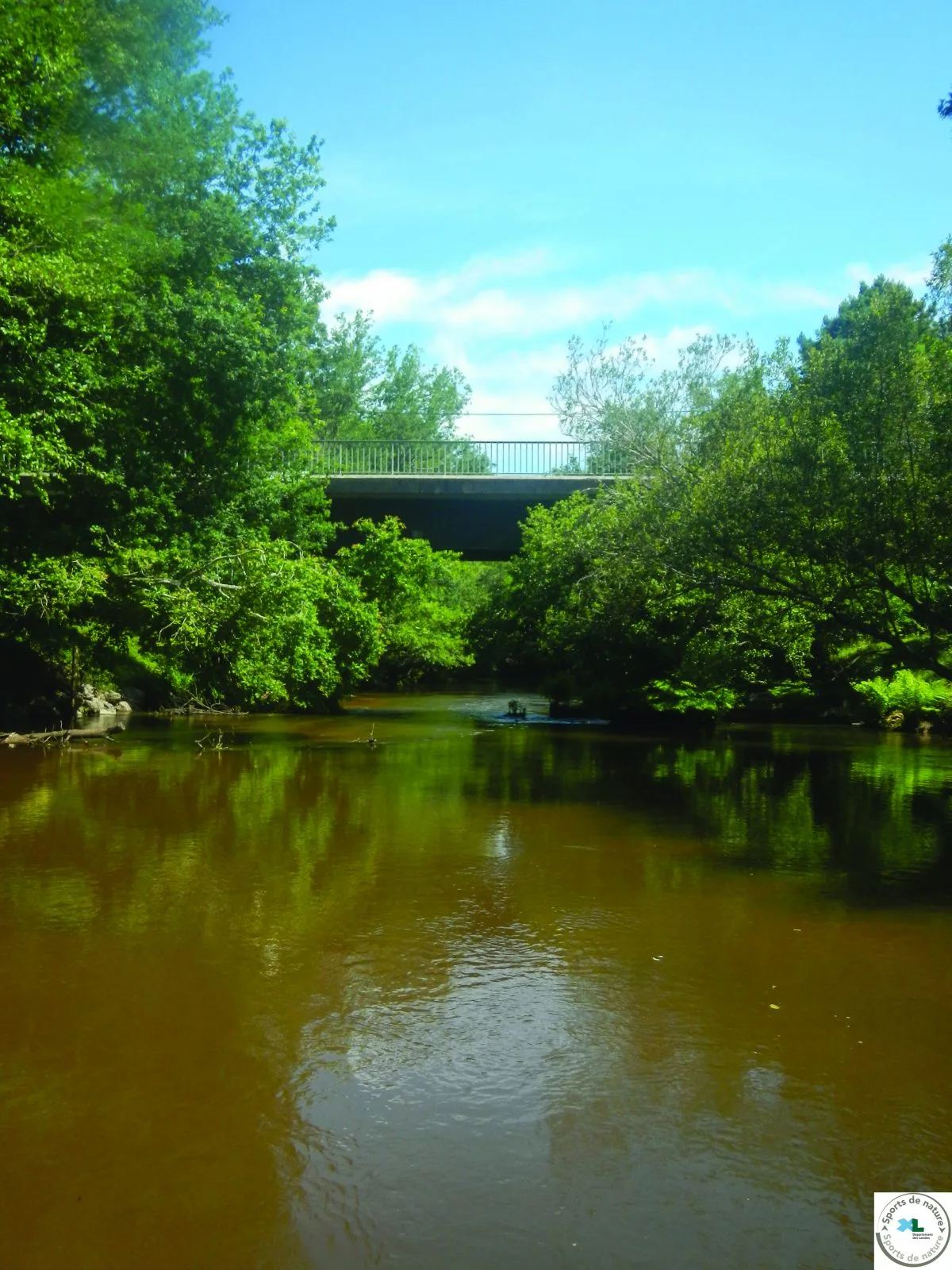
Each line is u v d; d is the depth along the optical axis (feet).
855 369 44.52
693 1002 20.17
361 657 94.58
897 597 53.06
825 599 49.67
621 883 29.66
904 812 42.83
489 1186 13.46
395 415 209.36
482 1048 17.83
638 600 68.90
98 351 60.85
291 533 90.79
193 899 27.22
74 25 59.36
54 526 65.36
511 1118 15.34
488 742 71.61
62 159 60.64
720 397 61.62
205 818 38.93
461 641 125.80
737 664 68.18
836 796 47.26
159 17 69.10
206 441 73.36
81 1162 13.96
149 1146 14.38
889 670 90.02
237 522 76.23
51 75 57.57
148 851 32.96
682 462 56.49
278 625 67.97
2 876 29.43
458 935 24.39
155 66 67.62
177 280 72.02
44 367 54.90
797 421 45.55
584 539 83.41
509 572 104.99
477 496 103.30
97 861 31.40
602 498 84.99
